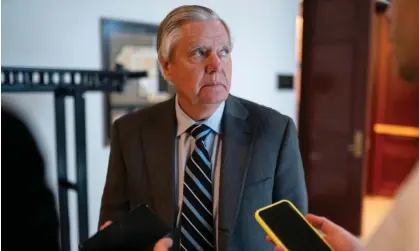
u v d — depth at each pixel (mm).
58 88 1373
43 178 1440
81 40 2010
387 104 4250
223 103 931
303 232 703
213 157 903
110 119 2172
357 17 2965
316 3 3221
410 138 4133
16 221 1256
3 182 1253
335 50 3127
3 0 1710
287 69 3182
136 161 946
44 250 1358
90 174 2123
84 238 1482
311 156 3352
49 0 1873
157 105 1007
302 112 3404
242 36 2768
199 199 885
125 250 754
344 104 3109
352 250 703
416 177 403
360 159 3049
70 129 2002
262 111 958
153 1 2307
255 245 878
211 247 878
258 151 896
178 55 838
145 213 808
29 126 1600
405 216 390
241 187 870
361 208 3059
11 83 1247
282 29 3102
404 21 435
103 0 2084
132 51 2215
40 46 1856
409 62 439
